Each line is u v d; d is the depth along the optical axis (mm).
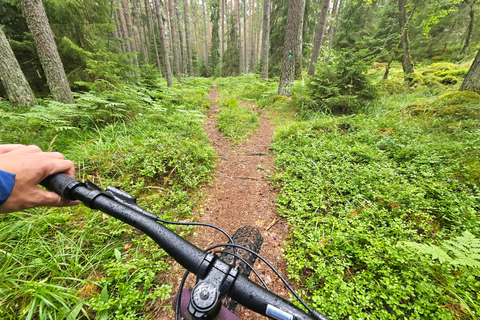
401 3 9477
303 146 4555
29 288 1567
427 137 3977
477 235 2033
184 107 7891
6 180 563
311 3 17328
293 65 9016
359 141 4340
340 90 6605
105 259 2072
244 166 4246
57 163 751
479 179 2686
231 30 32031
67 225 2377
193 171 3666
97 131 4441
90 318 1590
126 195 885
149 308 1711
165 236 810
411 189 2627
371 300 1664
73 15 6141
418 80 9133
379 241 2107
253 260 1760
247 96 11727
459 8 16531
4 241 2035
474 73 5508
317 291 1760
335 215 2730
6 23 6117
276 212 2963
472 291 1603
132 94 6012
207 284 675
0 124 3652
